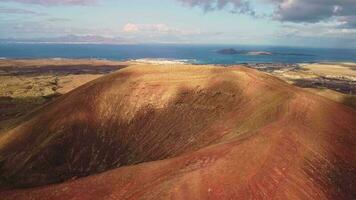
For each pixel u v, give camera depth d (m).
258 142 44.12
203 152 42.38
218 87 78.75
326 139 49.06
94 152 75.25
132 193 36.84
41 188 41.50
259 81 76.69
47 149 76.12
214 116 73.00
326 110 59.75
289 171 38.88
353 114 62.31
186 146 68.81
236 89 76.31
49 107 88.81
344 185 40.81
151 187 36.97
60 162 74.38
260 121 63.19
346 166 44.84
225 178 36.38
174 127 74.62
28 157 76.06
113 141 76.56
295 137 46.69
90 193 38.25
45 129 80.81
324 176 40.47
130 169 40.97
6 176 72.69
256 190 34.94
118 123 79.44
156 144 72.75
